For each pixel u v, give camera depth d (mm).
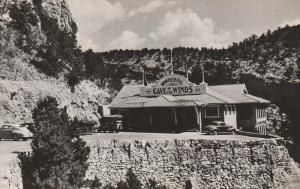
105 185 40156
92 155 41531
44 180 28141
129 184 36594
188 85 64688
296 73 118938
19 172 28594
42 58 70062
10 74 60156
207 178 42531
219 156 42938
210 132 53000
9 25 69562
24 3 73500
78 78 74500
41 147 29781
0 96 54844
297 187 44000
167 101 60094
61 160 30250
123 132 58312
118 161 42531
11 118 53938
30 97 58969
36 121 32188
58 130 31312
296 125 99750
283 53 148125
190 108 60500
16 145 39844
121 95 76125
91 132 57250
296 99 104188
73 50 80812
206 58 198000
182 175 42688
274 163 43844
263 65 140625
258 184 42750
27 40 69688
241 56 170000
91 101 74438
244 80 124875
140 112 63562
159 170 42812
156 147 43406
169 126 61219
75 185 30547
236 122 68938
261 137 47750
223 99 64250
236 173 42562
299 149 59656
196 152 43281
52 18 79938
